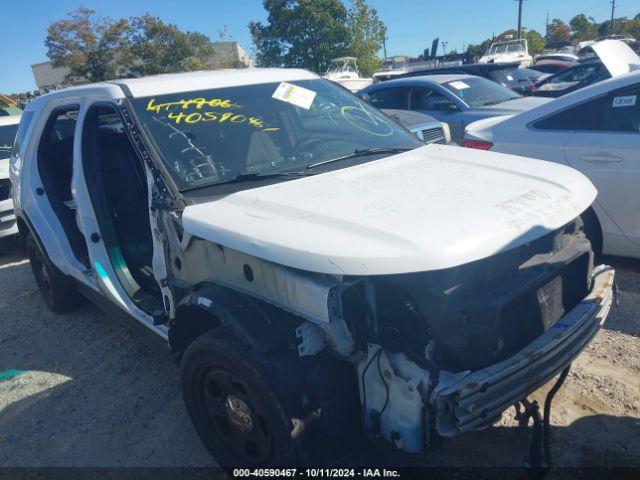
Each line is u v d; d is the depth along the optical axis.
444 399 2.04
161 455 3.09
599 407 3.08
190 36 35.47
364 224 2.28
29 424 3.51
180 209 2.78
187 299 2.66
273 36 32.69
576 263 2.71
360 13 31.98
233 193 2.85
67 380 3.96
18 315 5.20
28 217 4.50
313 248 2.16
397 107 9.53
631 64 5.20
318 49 31.92
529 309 2.41
